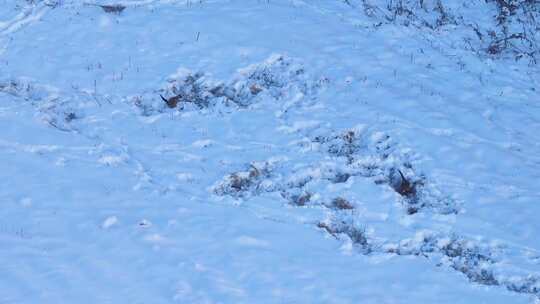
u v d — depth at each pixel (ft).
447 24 60.70
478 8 63.67
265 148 44.47
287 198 40.86
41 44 53.47
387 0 63.26
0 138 43.86
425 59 54.49
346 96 49.24
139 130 45.68
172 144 44.57
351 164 43.65
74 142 44.14
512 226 39.22
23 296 31.50
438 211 40.47
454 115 48.11
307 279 34.09
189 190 40.63
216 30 54.90
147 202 39.09
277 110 48.06
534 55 57.21
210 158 43.50
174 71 50.78
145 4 58.59
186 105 48.47
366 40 55.52
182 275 33.68
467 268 36.37
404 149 44.50
